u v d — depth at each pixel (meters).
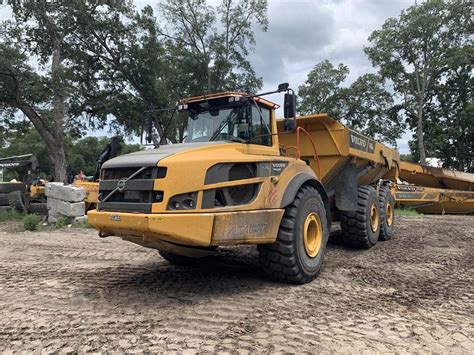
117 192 4.46
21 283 5.21
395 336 3.53
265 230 4.78
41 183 15.50
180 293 4.76
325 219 5.72
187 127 5.71
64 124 22.89
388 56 32.41
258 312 4.09
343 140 7.07
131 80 25.50
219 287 5.01
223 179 4.46
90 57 24.45
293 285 5.12
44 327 3.68
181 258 6.12
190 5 28.06
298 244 5.08
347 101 38.12
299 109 39.47
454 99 33.56
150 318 3.91
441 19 30.61
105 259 6.76
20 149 54.00
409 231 10.15
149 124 6.03
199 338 3.43
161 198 4.11
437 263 6.44
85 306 4.29
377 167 8.87
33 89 20.17
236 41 29.52
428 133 33.72
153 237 4.14
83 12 22.52
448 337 3.53
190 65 28.58
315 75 38.94
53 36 22.36
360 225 7.45
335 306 4.29
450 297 4.66
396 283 5.23
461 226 11.23
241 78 30.06
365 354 3.16
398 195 15.30
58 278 5.47
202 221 4.18
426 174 17.12
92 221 4.50
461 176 17.48
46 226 11.36
